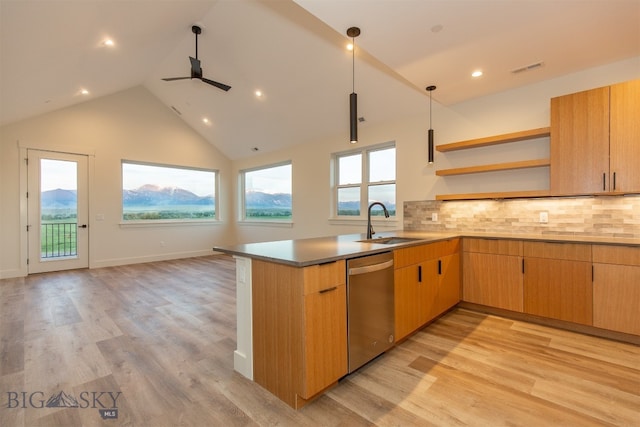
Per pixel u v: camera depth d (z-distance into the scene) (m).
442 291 2.99
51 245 5.38
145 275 5.13
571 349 2.39
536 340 2.56
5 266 4.95
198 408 1.71
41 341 2.57
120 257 6.11
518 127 3.41
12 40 2.62
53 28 2.71
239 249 2.15
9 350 2.41
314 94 4.56
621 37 2.43
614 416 1.62
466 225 3.80
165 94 6.27
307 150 5.86
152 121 6.52
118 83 5.43
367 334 2.06
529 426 1.55
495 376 2.01
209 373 2.08
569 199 3.11
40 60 3.24
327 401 1.77
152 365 2.19
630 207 2.79
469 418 1.61
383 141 4.63
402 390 1.86
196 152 7.21
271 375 1.85
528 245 2.91
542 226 3.27
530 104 3.33
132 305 3.54
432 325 2.91
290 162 6.48
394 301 2.33
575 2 2.01
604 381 1.94
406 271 2.47
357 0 1.98
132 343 2.54
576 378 1.98
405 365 2.16
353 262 1.96
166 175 6.88
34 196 5.20
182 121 6.98
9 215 4.97
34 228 5.20
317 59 3.89
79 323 2.99
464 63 2.86
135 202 6.43
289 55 3.99
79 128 5.63
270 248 2.20
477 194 3.48
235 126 6.29
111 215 6.00
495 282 3.11
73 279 4.83
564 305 2.72
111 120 5.99
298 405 1.70
